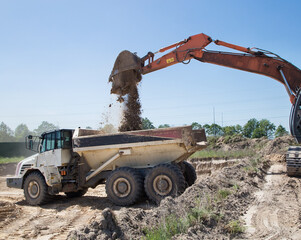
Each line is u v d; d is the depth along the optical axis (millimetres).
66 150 10594
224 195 8086
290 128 10906
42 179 10398
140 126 11328
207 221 5977
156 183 9195
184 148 9383
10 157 36188
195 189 8062
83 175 10375
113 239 5316
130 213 6445
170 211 6340
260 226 6172
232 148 36000
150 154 9758
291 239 5445
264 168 15422
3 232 7059
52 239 6457
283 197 8781
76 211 9039
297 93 10727
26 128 99312
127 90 11281
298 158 12289
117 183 9562
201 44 11016
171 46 11406
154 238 5066
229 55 11164
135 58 11117
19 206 10336
